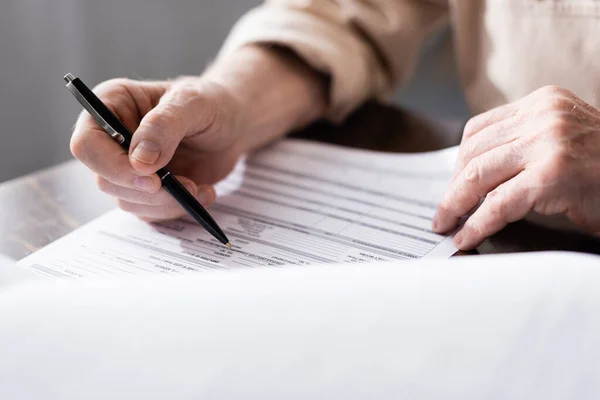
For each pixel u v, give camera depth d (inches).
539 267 11.6
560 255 11.9
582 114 18.4
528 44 26.8
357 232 19.3
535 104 19.1
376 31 30.0
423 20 31.9
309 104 26.8
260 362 10.1
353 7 29.7
